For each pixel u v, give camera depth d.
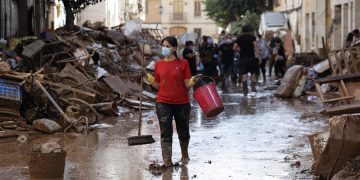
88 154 12.75
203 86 11.62
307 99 24.20
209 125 17.05
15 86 15.67
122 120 18.05
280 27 60.62
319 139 10.71
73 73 19.31
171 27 109.88
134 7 79.62
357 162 9.78
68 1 30.09
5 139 14.55
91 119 16.77
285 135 15.11
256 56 27.02
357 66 19.62
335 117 9.87
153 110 20.66
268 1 75.81
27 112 16.27
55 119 16.34
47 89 16.73
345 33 39.44
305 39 52.41
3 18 26.59
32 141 14.27
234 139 14.59
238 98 25.28
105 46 28.12
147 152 12.98
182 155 12.15
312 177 10.41
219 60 32.56
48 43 20.44
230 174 10.95
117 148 13.41
